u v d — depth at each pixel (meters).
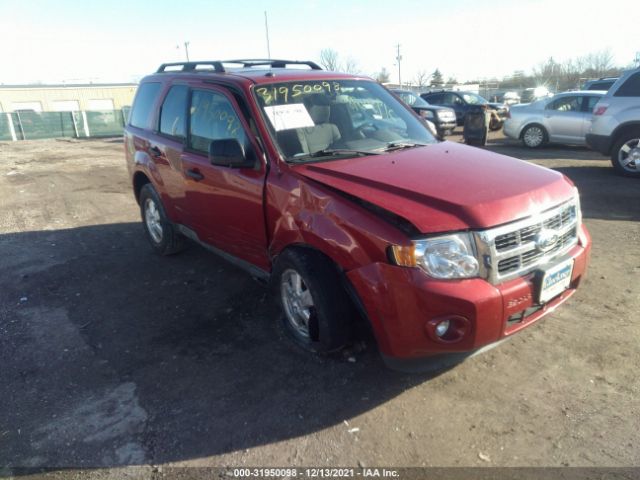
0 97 39.50
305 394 3.14
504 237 2.76
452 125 17.08
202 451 2.73
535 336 3.62
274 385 3.25
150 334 3.98
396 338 2.82
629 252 5.12
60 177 11.73
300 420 2.93
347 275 2.97
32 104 40.78
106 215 7.82
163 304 4.48
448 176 3.13
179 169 4.64
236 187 3.84
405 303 2.73
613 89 8.95
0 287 5.04
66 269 5.46
